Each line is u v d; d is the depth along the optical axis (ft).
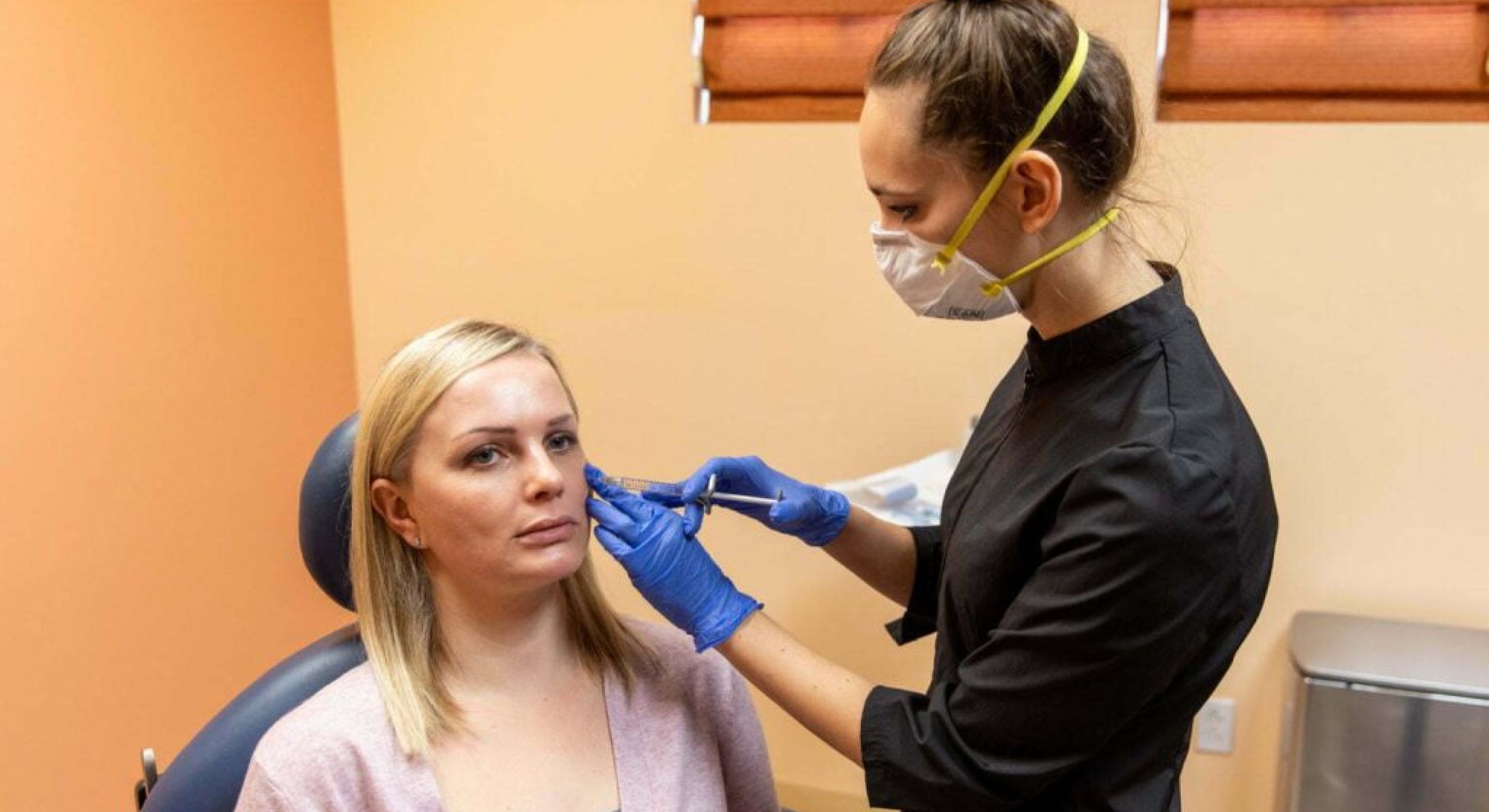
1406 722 5.05
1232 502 2.62
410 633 3.27
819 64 6.14
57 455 5.20
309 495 3.67
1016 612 2.77
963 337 6.15
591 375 6.94
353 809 3.09
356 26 6.78
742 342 6.58
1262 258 5.57
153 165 5.62
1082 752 2.77
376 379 3.24
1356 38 5.37
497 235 6.89
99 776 5.60
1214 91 5.57
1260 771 6.23
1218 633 2.75
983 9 2.60
